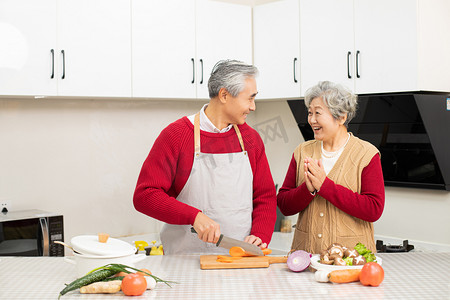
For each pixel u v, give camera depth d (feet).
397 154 9.99
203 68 10.52
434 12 9.25
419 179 9.82
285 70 10.77
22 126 9.78
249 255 5.51
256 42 11.19
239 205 6.33
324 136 6.59
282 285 4.57
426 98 9.04
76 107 10.36
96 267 4.61
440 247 9.58
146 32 9.82
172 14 10.08
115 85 9.53
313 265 4.94
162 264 5.37
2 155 9.59
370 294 4.29
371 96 9.56
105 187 10.76
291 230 11.65
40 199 9.99
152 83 9.93
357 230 6.47
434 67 9.28
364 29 9.57
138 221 11.22
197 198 6.28
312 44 10.32
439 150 9.42
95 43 9.28
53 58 8.83
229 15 10.78
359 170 6.44
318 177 6.19
